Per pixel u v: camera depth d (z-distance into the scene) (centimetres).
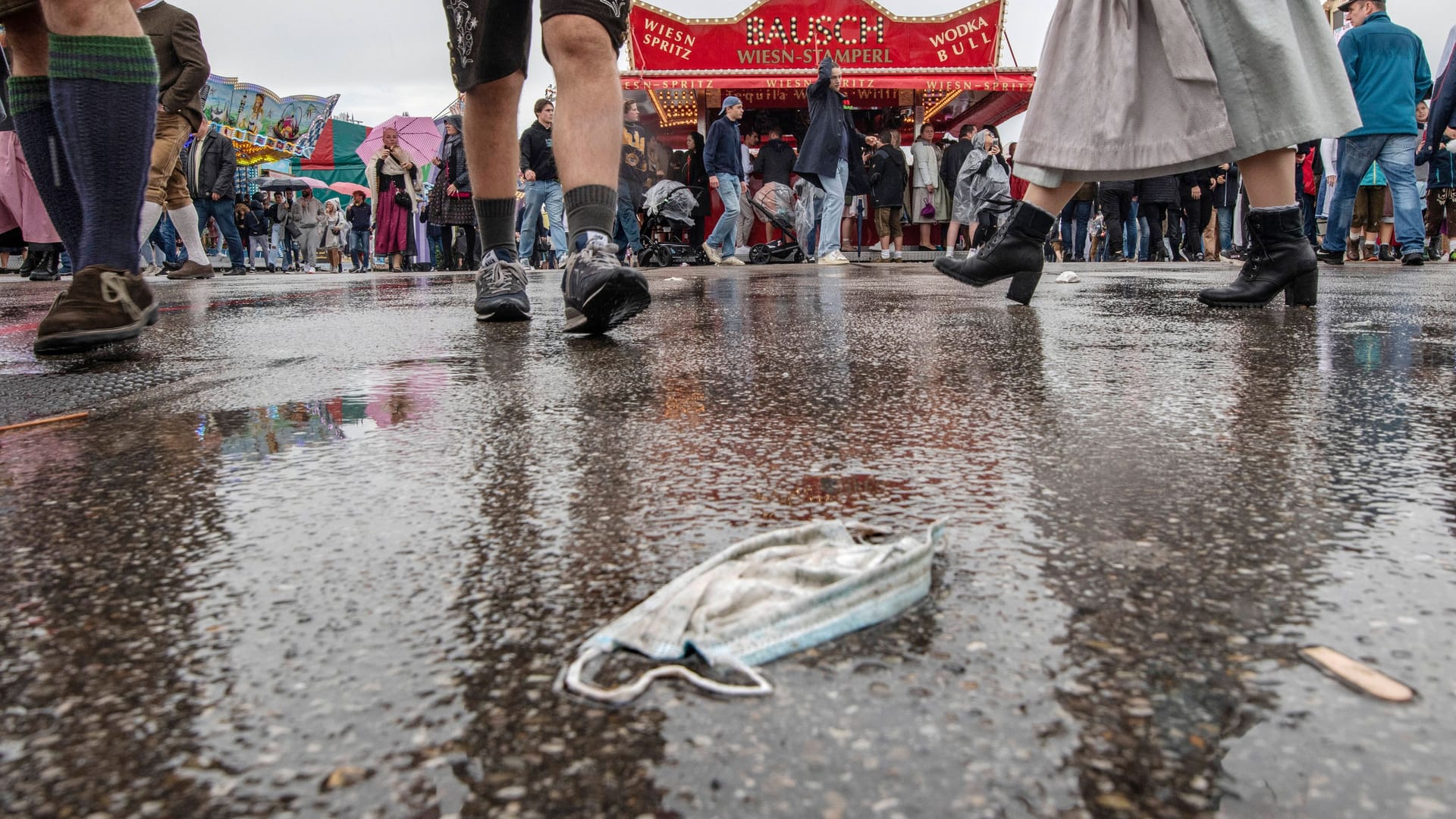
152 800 46
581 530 86
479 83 255
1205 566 74
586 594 70
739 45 1430
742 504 93
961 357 197
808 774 47
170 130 670
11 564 80
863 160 1288
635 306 233
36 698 56
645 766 48
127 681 58
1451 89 696
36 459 119
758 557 68
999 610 65
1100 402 146
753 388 161
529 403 151
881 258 1262
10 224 787
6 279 864
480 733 51
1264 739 49
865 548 70
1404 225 711
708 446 118
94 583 75
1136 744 49
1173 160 282
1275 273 302
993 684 55
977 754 48
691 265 1112
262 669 59
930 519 87
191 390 168
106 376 186
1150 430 125
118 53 205
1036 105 299
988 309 315
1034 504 91
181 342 245
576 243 231
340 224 2081
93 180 208
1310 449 113
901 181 1229
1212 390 156
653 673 56
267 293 491
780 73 1430
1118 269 707
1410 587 69
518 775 47
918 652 59
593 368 188
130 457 119
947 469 106
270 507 95
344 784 47
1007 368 182
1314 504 90
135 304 214
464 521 89
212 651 62
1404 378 167
